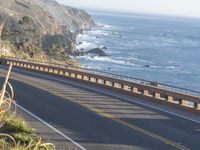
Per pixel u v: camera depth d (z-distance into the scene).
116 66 157.88
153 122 24.77
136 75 141.12
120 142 19.98
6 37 127.69
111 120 24.70
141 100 32.62
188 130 23.30
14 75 47.75
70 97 32.44
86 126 22.92
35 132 20.55
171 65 167.50
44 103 29.31
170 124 24.52
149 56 191.38
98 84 40.44
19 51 93.88
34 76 47.91
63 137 20.22
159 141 20.56
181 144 20.28
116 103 30.70
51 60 114.88
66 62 123.62
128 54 194.38
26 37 138.00
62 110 27.11
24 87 36.94
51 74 51.00
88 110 27.44
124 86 36.59
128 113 27.06
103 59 174.50
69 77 46.53
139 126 23.50
